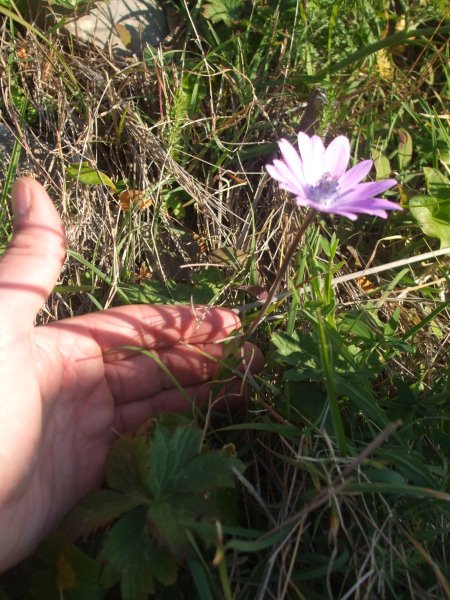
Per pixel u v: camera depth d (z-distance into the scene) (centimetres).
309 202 20
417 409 26
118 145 35
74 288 29
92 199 34
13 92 36
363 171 23
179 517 20
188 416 26
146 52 37
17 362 21
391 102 37
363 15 39
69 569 20
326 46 39
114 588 22
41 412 22
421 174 36
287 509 23
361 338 29
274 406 27
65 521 21
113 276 31
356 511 23
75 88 35
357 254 33
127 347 25
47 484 23
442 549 23
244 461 26
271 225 34
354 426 26
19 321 21
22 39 36
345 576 21
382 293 31
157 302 30
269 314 29
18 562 22
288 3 38
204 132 36
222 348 27
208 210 34
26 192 22
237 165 36
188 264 33
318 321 22
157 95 37
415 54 40
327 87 36
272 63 39
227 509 22
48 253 22
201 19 39
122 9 38
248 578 22
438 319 32
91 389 25
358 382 25
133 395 26
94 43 37
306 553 22
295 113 37
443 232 33
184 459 21
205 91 37
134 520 21
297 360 25
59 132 34
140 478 21
